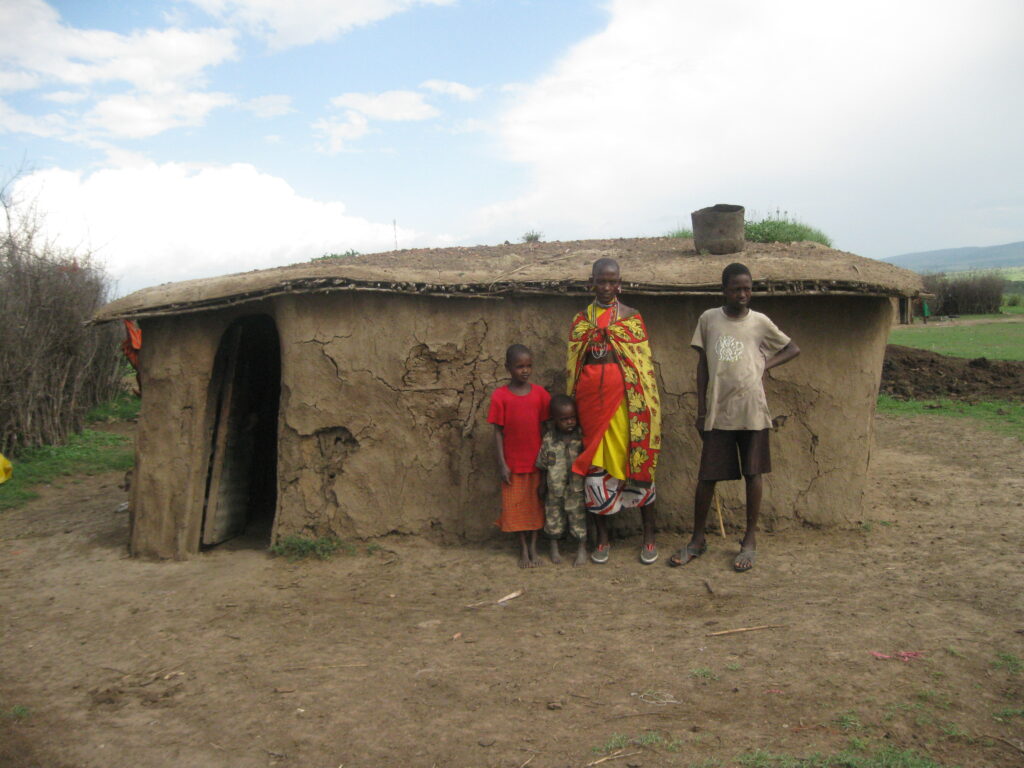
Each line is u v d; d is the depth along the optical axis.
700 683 3.46
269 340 7.20
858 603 4.32
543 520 5.45
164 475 6.09
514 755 2.98
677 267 5.60
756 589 4.67
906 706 3.14
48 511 7.76
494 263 6.43
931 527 5.79
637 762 2.86
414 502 5.84
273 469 7.74
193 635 4.44
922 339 24.30
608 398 5.17
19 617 4.88
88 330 10.90
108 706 3.60
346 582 5.26
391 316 5.80
